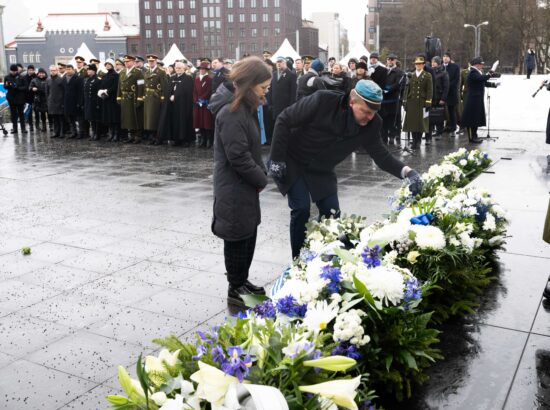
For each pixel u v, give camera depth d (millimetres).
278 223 7160
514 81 21484
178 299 4820
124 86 15695
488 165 7797
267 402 1882
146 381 1999
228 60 15109
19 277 5383
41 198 8820
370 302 2820
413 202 4816
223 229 4578
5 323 4379
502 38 57406
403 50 69125
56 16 121125
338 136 4805
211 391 1949
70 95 16781
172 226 7129
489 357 3422
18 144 15883
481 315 3971
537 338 3646
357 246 3545
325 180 5027
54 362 3783
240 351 2055
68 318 4461
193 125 15000
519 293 4328
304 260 3498
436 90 15438
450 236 3998
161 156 13383
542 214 6660
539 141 15172
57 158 13141
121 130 16750
